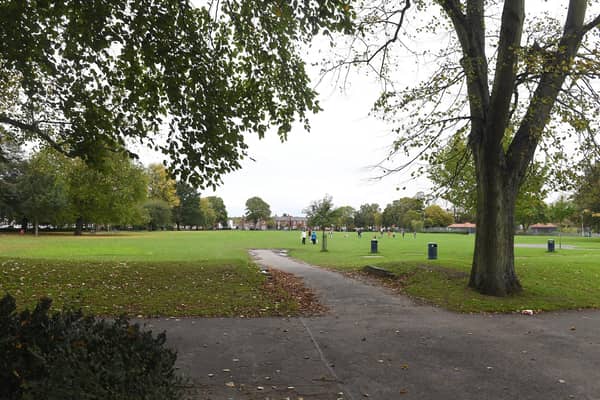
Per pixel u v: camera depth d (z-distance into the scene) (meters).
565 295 12.56
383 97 12.49
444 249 34.69
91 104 9.42
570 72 10.39
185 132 8.77
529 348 7.32
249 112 9.17
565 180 12.37
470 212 26.64
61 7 7.74
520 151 12.59
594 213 65.12
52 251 27.98
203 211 130.25
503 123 11.90
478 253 12.92
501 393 5.29
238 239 55.19
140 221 77.69
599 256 24.36
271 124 9.68
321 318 9.59
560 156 12.02
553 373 6.04
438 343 7.58
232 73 9.44
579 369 6.22
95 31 7.72
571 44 12.23
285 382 5.58
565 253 30.53
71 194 63.97
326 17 7.88
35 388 2.51
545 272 16.08
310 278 15.94
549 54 11.30
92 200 64.00
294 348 7.17
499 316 10.09
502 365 6.38
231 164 9.06
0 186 61.78
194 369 6.03
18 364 2.75
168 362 3.36
